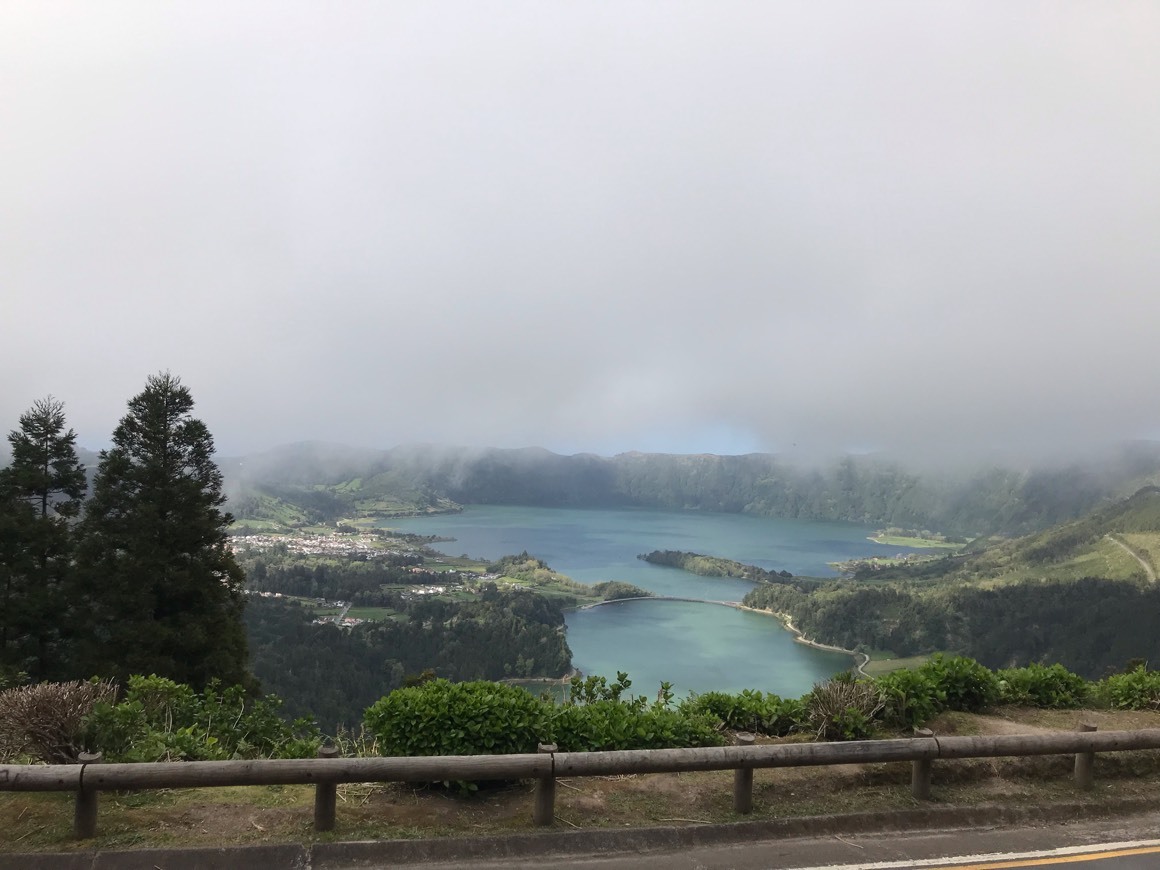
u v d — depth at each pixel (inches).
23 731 209.3
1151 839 205.8
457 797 209.0
